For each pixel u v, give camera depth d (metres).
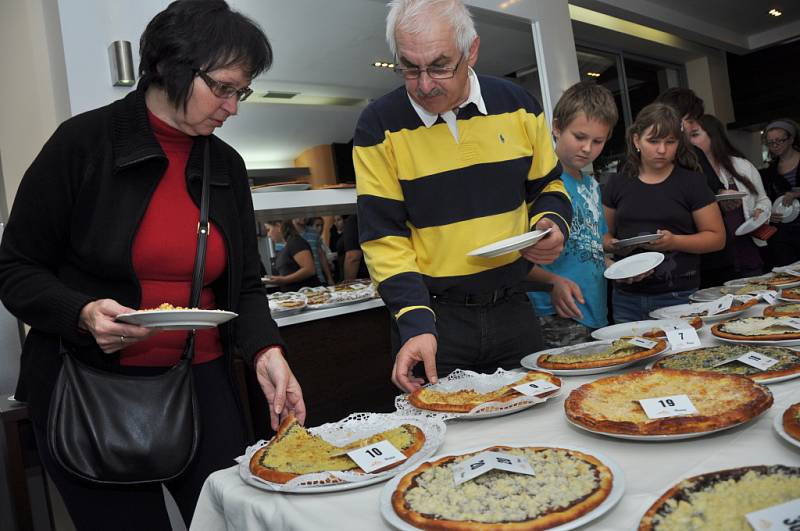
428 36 1.25
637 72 7.18
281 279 3.06
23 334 2.70
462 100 1.42
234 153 1.41
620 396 1.00
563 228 1.46
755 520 0.54
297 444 0.98
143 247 1.21
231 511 0.87
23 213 1.17
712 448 0.81
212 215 1.28
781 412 0.88
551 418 1.03
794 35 7.54
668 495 0.62
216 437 1.31
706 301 1.93
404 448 0.90
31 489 2.29
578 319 1.98
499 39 4.26
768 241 4.11
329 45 3.25
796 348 1.22
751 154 8.16
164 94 1.20
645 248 2.34
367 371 3.05
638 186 2.44
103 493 1.21
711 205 2.32
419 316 1.30
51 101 2.62
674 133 2.28
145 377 1.17
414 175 1.45
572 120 1.97
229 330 1.34
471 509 0.66
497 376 1.25
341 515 0.75
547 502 0.66
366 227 1.46
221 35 1.13
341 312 2.90
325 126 3.31
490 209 1.47
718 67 7.71
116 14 2.48
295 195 2.88
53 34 2.53
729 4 6.62
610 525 0.64
